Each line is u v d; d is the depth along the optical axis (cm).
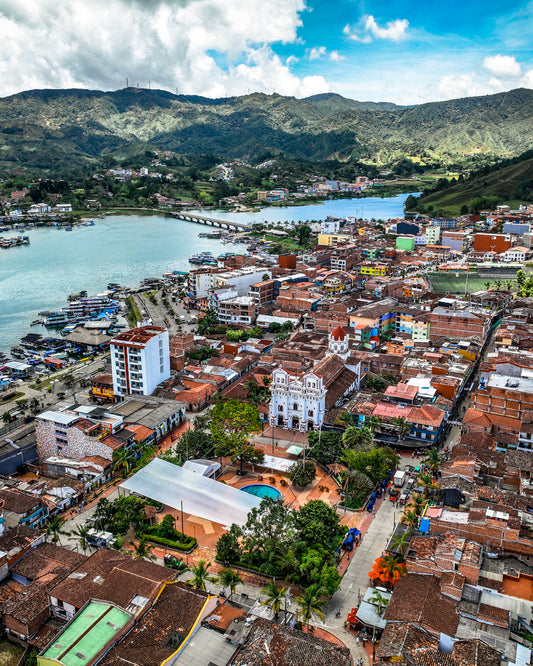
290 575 11169
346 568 11756
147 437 16950
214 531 13488
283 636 9231
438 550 10756
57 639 9244
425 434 16438
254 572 11844
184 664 8856
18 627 10050
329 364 19788
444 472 14062
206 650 9144
